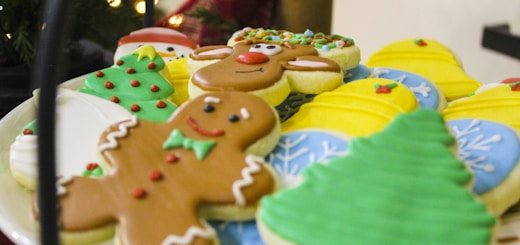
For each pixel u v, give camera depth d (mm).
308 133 300
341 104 320
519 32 729
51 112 224
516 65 725
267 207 238
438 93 367
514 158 289
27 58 431
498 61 756
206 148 271
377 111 311
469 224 223
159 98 344
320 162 267
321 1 569
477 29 774
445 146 251
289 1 564
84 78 394
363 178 239
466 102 342
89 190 261
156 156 272
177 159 270
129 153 274
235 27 517
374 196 232
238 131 279
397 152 247
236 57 343
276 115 293
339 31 959
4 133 345
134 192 256
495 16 753
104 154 274
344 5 944
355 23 941
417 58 421
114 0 455
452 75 405
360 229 223
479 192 273
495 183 278
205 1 532
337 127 304
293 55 347
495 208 274
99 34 470
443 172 239
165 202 253
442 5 807
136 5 471
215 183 258
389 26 880
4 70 444
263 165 267
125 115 326
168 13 519
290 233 228
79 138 315
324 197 235
